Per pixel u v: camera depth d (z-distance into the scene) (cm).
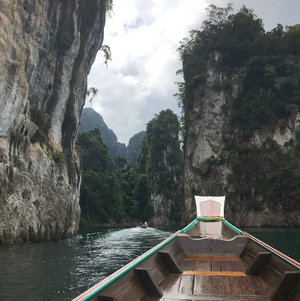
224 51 6656
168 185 8650
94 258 1852
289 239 3069
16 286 1136
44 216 2822
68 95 4006
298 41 6353
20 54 2606
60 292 1068
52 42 3644
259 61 6131
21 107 2622
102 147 9069
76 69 4166
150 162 8912
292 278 527
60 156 3306
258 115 5900
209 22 6962
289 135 5722
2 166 2328
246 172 5750
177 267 705
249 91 6191
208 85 6675
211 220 1378
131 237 3609
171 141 8950
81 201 7019
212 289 605
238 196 5759
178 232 1046
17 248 2136
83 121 19188
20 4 3089
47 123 3553
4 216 2303
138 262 605
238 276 685
